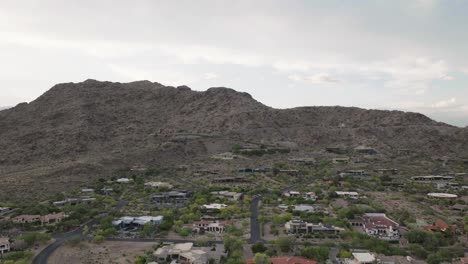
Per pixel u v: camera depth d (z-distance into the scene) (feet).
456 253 464.65
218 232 563.89
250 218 620.08
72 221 605.31
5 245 491.72
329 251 475.72
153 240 532.73
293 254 463.83
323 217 609.01
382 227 545.85
